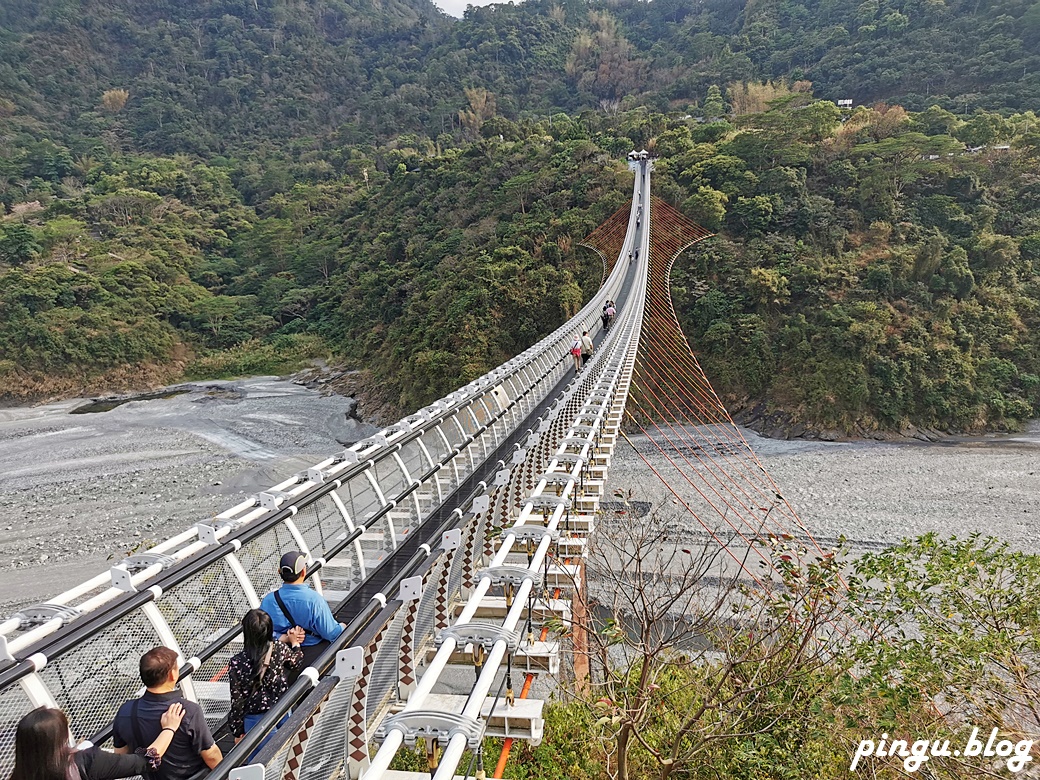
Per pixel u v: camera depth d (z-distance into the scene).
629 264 50.94
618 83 139.25
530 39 157.88
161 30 165.88
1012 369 45.19
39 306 68.81
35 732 3.12
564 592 9.50
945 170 57.28
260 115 145.25
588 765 7.93
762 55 116.06
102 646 4.71
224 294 86.19
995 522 29.58
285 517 6.65
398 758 6.87
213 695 5.48
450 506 10.41
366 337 68.31
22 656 4.18
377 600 5.60
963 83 82.25
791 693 7.84
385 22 185.88
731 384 49.12
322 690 4.09
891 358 45.62
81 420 57.44
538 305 54.19
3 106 128.38
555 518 7.43
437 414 11.18
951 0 94.25
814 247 55.03
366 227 86.81
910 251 51.03
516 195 71.94
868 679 8.05
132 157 119.56
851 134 64.75
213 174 114.00
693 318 52.56
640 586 9.70
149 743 3.89
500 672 6.90
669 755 7.13
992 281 50.09
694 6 160.25
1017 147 58.41
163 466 42.91
